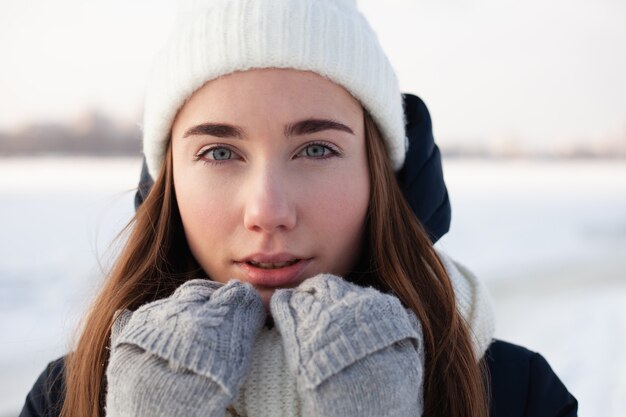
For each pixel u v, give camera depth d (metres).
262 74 1.04
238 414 0.93
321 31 1.07
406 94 1.43
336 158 1.09
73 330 1.39
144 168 1.46
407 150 1.39
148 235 1.27
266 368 0.94
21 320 5.09
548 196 22.47
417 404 0.98
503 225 13.93
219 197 1.06
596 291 7.73
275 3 1.07
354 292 0.92
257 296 0.98
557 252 11.16
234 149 1.07
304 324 0.88
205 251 1.10
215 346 0.86
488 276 8.53
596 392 4.13
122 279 1.25
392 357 0.86
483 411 1.15
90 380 1.14
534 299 7.19
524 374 1.28
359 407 0.82
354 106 1.13
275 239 1.03
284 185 1.03
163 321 0.89
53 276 6.45
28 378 3.92
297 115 1.04
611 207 19.78
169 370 0.84
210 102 1.06
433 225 1.42
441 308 1.19
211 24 1.07
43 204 12.43
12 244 8.25
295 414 0.91
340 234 1.10
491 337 1.29
